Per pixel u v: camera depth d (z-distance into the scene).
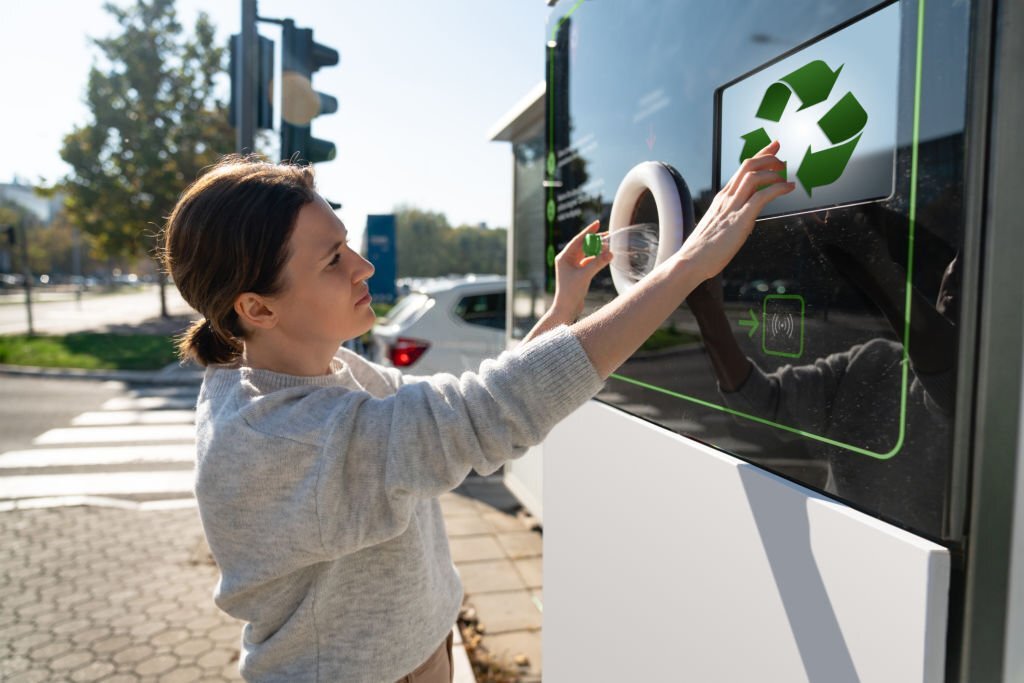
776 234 0.78
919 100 0.59
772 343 0.79
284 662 0.98
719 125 0.89
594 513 1.24
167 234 0.98
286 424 0.87
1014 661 0.59
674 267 0.80
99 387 10.22
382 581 0.98
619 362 0.81
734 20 0.86
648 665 1.06
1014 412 0.57
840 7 0.68
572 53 1.39
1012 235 0.56
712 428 0.91
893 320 0.62
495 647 2.78
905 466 0.61
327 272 0.94
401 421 0.84
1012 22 0.54
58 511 4.58
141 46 18.80
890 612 0.62
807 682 0.73
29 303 16.38
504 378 0.81
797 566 0.74
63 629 2.99
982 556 0.57
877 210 0.64
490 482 4.99
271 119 3.88
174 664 2.72
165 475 5.55
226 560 0.94
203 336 1.05
